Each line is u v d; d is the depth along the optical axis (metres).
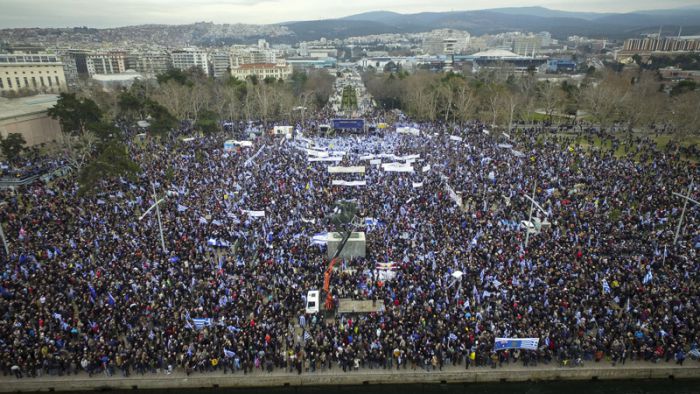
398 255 41.88
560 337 32.12
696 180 60.22
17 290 35.69
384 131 104.81
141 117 111.12
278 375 31.28
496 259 40.12
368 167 69.31
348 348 31.52
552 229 46.78
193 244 42.97
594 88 112.62
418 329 32.47
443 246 42.91
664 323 32.41
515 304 34.09
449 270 38.66
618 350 31.47
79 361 30.98
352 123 106.81
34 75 177.88
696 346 31.84
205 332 32.59
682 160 75.50
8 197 54.34
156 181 61.34
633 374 31.55
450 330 32.16
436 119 120.62
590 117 126.25
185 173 65.38
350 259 43.56
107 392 31.08
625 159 72.19
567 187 57.97
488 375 31.52
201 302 35.38
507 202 54.09
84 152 72.06
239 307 34.56
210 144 86.81
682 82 116.00
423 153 78.56
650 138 96.62
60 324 32.56
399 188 58.81
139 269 38.75
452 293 36.22
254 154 77.81
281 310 34.56
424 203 52.84
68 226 46.97
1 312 33.50
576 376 31.59
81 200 54.34
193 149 81.62
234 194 56.69
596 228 46.12
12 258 40.44
